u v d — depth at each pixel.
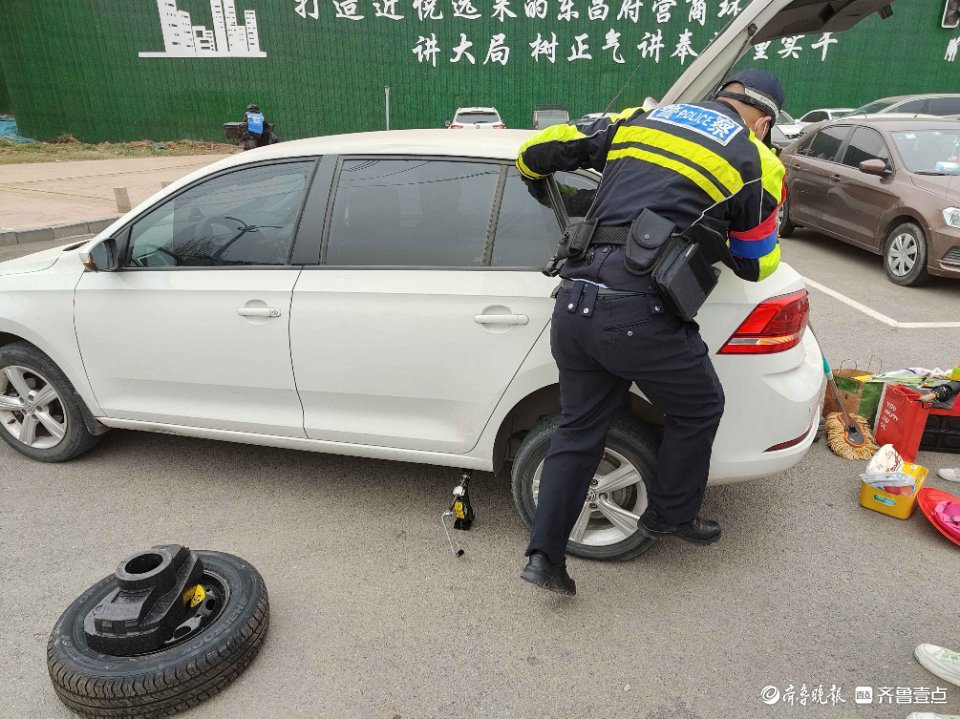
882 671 2.13
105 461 3.40
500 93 20.56
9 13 19.39
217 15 19.72
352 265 2.62
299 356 2.70
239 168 2.81
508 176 2.48
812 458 3.42
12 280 3.12
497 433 2.59
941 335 5.15
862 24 19.81
